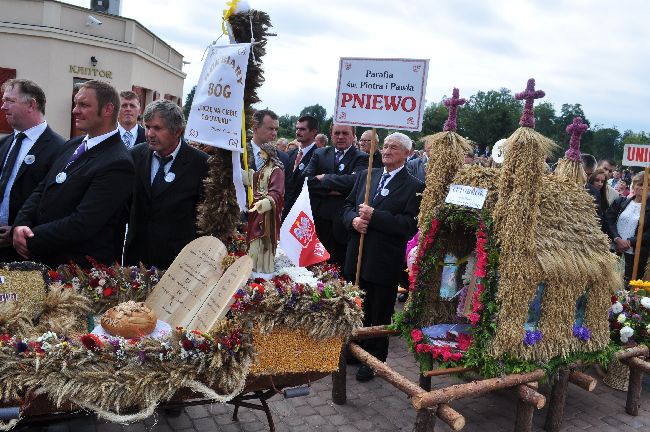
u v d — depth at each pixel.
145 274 3.29
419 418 3.13
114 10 24.33
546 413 4.21
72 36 19.42
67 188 3.30
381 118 4.44
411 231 4.48
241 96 3.08
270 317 2.72
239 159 3.13
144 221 3.71
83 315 2.94
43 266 2.94
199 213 3.56
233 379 2.50
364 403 4.12
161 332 2.70
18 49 18.92
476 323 3.52
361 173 5.02
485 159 6.69
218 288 2.87
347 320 2.86
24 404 2.24
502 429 3.89
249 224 3.29
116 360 2.37
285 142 11.02
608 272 3.84
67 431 3.32
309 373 2.93
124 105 5.36
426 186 4.22
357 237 4.76
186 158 3.66
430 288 4.17
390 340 5.74
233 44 3.13
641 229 5.95
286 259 3.83
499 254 3.44
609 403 4.49
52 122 19.66
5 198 3.81
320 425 3.73
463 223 3.91
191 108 3.34
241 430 3.55
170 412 3.62
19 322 2.57
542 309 3.58
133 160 3.64
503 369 3.43
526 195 3.36
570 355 3.80
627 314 4.48
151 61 23.45
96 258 3.45
